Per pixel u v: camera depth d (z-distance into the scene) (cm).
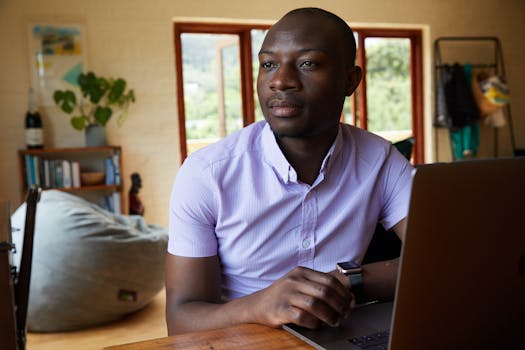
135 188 516
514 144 686
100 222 338
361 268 114
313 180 123
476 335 78
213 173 120
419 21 641
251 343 92
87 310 335
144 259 350
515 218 76
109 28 526
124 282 342
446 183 70
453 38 650
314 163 121
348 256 126
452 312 75
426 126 663
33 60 504
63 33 510
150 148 547
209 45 585
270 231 121
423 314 73
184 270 121
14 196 507
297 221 122
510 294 78
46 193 367
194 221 121
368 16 619
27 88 505
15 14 498
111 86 505
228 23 582
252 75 596
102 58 525
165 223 557
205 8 556
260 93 117
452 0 652
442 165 69
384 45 651
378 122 655
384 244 154
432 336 74
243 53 597
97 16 521
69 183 495
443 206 70
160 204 554
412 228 69
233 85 599
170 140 553
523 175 76
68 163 494
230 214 121
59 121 516
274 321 98
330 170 123
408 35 657
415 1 637
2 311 163
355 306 108
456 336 76
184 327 111
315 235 123
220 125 596
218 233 123
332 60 113
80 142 524
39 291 326
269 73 115
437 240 71
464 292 75
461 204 71
